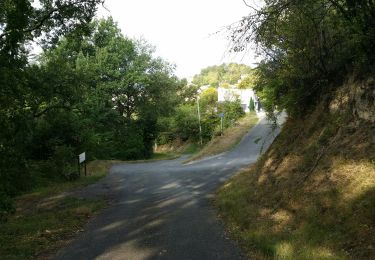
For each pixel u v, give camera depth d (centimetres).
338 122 1001
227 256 746
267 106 1509
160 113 5653
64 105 2323
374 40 886
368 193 709
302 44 1115
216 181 1886
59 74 2039
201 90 8431
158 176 2252
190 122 6969
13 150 1274
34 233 1023
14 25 1296
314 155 1013
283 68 1255
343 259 597
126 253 799
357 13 895
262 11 911
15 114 1384
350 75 1026
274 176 1166
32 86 1767
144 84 5309
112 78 5181
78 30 1728
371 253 586
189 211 1218
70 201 1541
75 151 2759
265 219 938
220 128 5722
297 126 1281
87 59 4672
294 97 1273
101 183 2100
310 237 727
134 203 1427
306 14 963
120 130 5225
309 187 902
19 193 1730
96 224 1102
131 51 5331
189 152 6362
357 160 820
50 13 1625
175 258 750
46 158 2519
